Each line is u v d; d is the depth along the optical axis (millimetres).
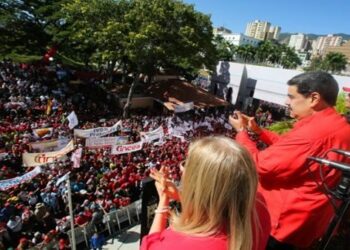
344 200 2088
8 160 16453
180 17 29812
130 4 29578
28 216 12383
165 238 1569
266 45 100812
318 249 2279
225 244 1458
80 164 16875
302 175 2305
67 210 13430
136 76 32094
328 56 87250
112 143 16547
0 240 11266
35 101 27094
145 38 27125
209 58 37531
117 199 14242
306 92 2461
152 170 2174
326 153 2211
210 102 39375
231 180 1461
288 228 2420
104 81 39500
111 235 13234
